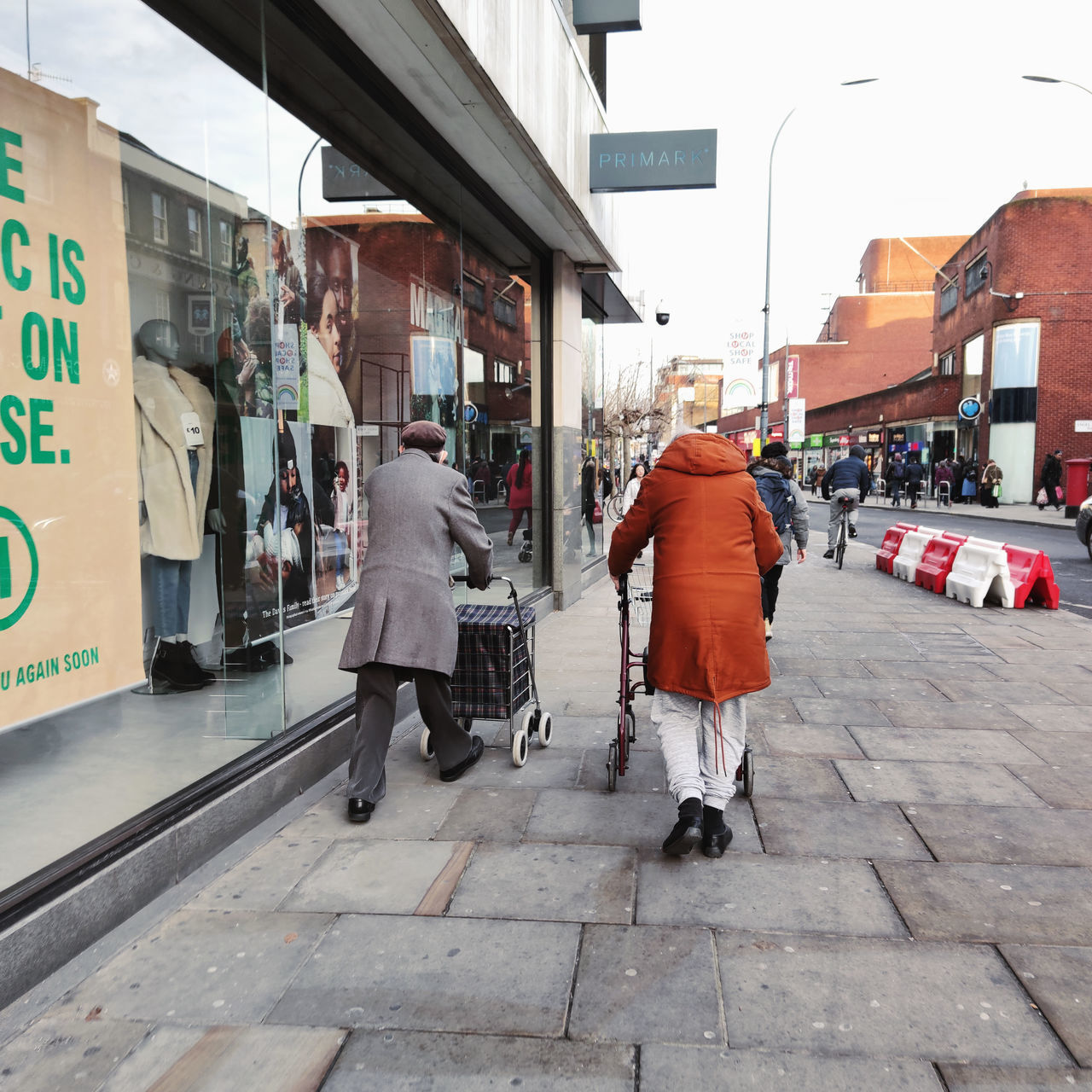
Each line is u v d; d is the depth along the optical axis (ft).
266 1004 8.18
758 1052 7.45
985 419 107.34
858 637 25.66
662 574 11.50
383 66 15.62
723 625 11.07
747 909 9.91
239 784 11.85
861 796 13.34
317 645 17.17
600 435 44.78
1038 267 99.40
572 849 11.53
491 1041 7.63
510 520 27.73
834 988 8.35
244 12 13.15
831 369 212.64
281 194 15.25
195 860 10.72
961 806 12.89
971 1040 7.57
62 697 9.92
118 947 9.11
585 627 28.09
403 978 8.59
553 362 31.04
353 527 18.70
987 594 32.89
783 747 15.67
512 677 14.55
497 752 15.56
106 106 10.62
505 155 20.36
